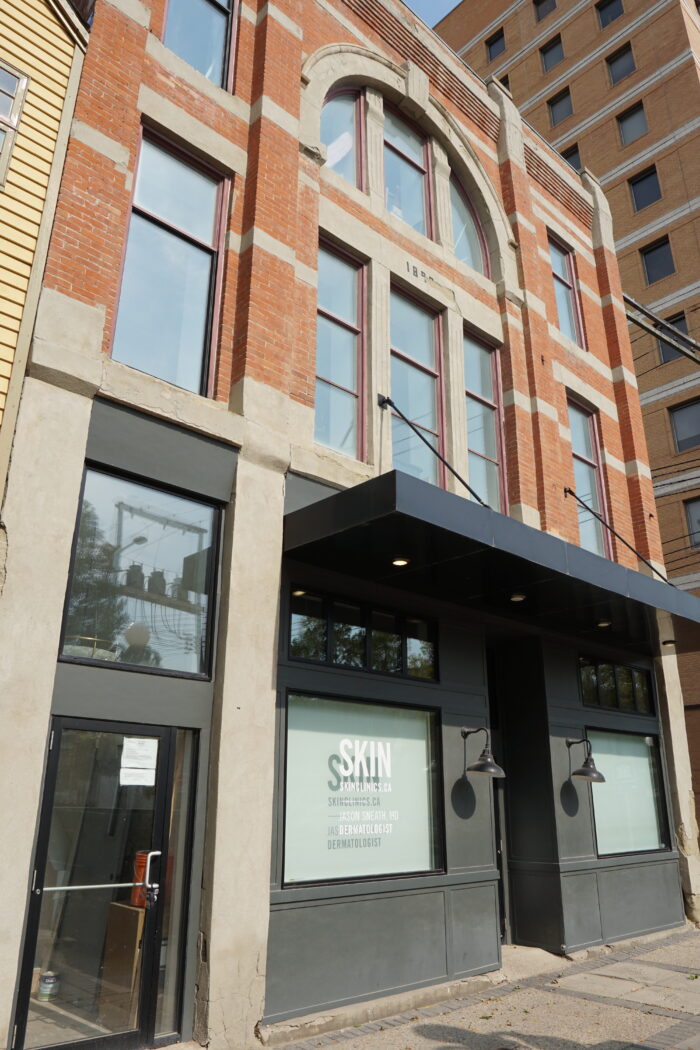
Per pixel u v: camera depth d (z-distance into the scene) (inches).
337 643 306.5
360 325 373.4
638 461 536.7
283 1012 245.6
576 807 394.9
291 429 310.3
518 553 286.8
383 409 359.9
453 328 419.2
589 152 1134.4
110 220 263.4
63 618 224.2
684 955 372.8
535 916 376.2
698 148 1008.2
